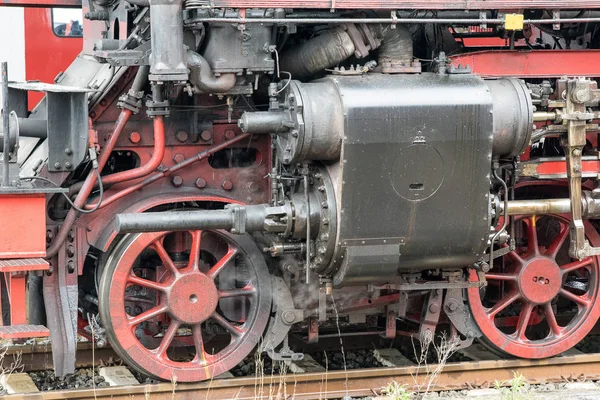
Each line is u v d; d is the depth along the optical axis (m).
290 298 9.88
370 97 8.77
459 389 10.12
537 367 10.51
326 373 9.73
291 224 9.08
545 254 10.74
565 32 10.74
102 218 9.34
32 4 10.76
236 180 9.77
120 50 8.77
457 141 8.98
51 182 8.81
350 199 8.88
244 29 8.78
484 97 9.05
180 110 9.44
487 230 9.34
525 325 10.69
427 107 8.88
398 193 8.97
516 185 10.51
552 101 9.63
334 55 9.28
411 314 10.80
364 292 10.15
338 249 9.00
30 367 10.63
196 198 9.54
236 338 9.79
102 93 9.23
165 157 9.50
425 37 10.26
